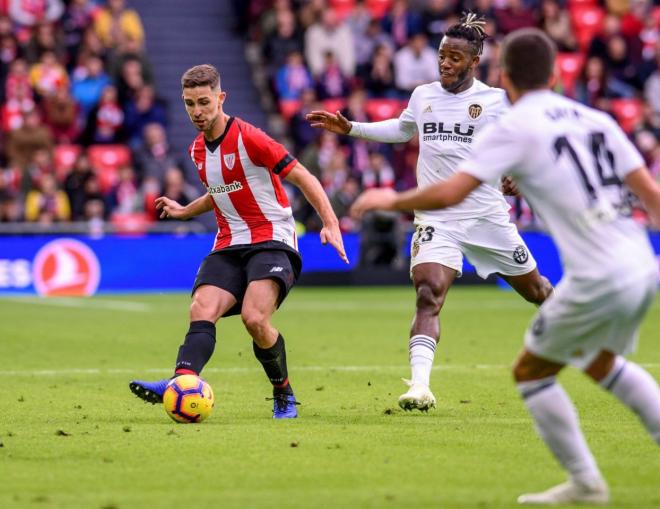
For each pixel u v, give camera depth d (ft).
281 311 189.16
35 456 70.28
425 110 94.07
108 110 241.96
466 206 92.27
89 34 248.52
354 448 73.10
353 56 266.98
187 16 293.02
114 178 240.32
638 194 58.80
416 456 70.49
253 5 287.28
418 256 92.02
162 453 71.20
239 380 110.63
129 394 101.19
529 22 275.59
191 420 82.74
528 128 57.36
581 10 294.05
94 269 223.92
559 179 57.16
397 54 263.49
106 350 136.77
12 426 82.38
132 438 76.54
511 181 93.45
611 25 276.41
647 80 275.59
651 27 287.07
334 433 78.89
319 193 83.41
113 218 229.66
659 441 59.52
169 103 272.72
